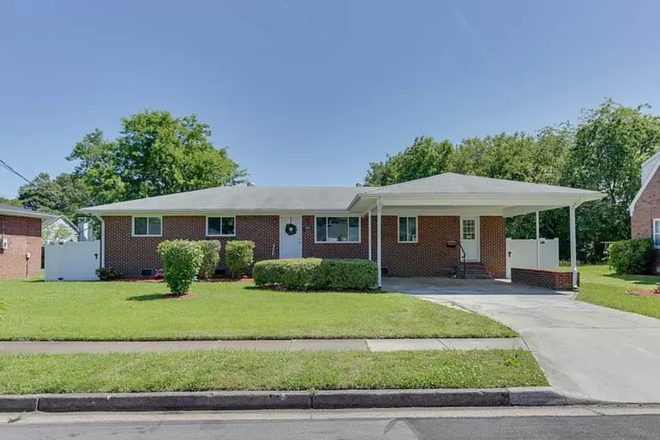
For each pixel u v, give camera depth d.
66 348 6.22
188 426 4.01
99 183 33.59
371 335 6.90
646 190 20.44
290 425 4.03
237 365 5.25
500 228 18.81
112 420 4.16
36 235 23.56
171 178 33.62
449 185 13.94
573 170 31.38
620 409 4.45
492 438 3.72
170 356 5.64
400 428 3.95
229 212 17.89
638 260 19.28
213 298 11.08
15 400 4.39
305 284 13.27
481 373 5.04
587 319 8.27
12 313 8.87
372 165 51.91
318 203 18.84
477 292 12.87
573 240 13.34
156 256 17.95
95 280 17.38
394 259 18.64
